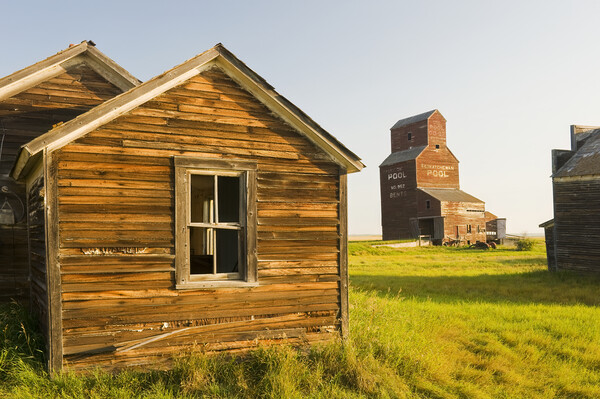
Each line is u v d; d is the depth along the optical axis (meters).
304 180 8.54
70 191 6.89
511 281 20.84
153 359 7.18
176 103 7.68
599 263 21.89
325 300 8.53
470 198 55.91
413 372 8.06
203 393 6.56
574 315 12.89
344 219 8.80
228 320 7.73
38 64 10.12
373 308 10.94
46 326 7.08
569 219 23.52
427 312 12.83
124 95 7.16
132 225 7.20
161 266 7.34
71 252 6.83
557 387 7.89
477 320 12.15
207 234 10.04
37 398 5.96
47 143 6.69
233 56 7.91
